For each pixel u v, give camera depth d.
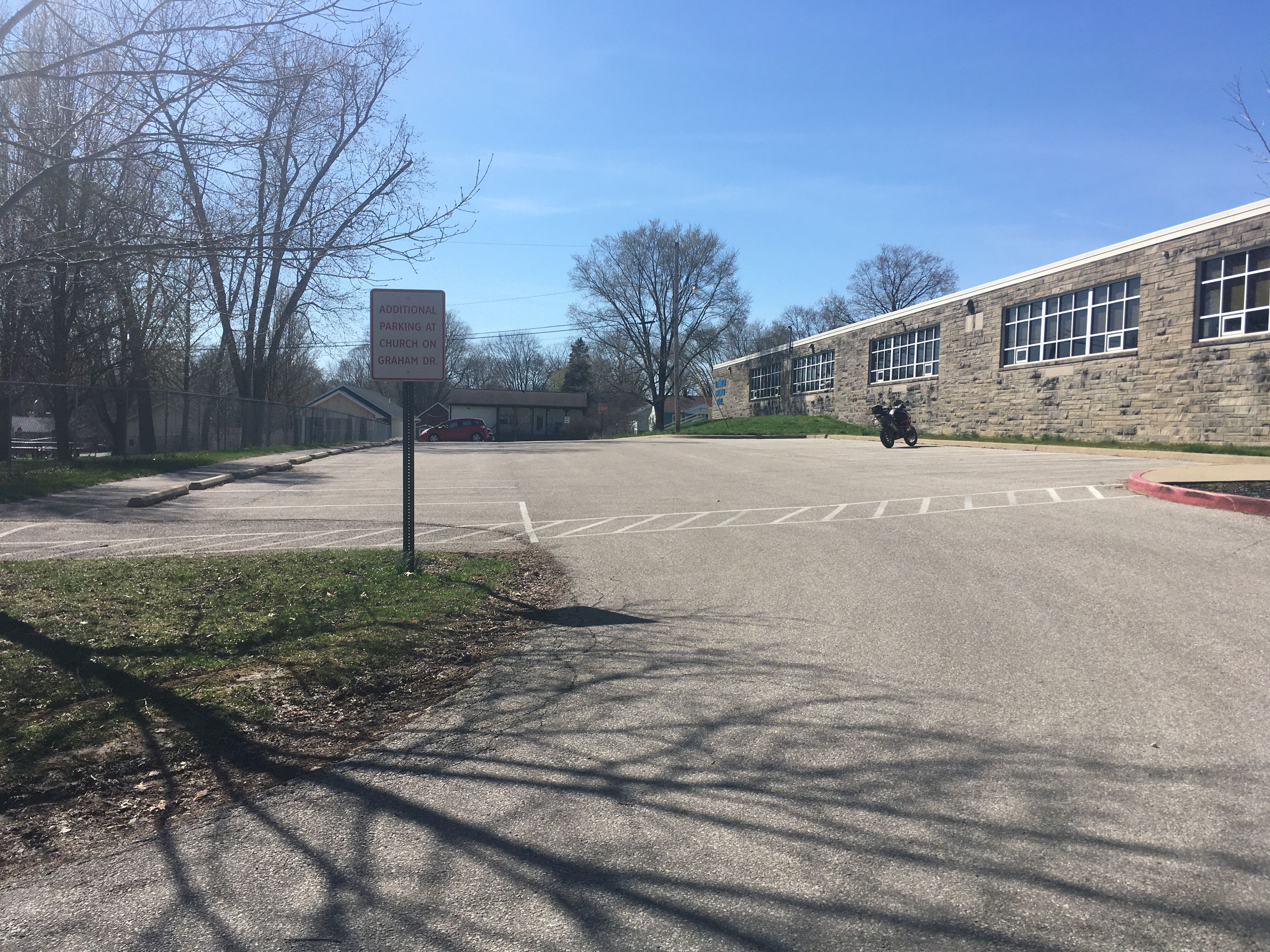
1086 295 26.09
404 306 8.41
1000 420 30.33
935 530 10.48
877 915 2.96
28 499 14.10
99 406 27.16
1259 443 20.05
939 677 5.41
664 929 2.92
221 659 5.80
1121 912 2.94
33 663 5.44
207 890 3.24
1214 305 21.39
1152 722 4.62
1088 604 6.96
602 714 5.00
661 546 10.20
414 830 3.68
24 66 6.79
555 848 3.50
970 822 3.60
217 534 11.12
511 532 11.57
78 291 10.14
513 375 114.75
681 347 66.81
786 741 4.51
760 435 42.94
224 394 41.69
